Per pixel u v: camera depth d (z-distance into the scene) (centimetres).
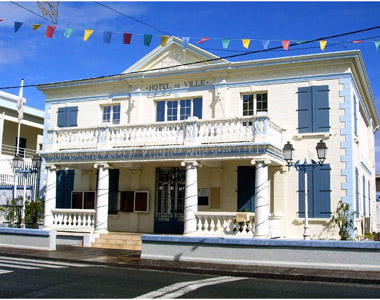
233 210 1909
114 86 2244
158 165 2083
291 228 1816
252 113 1967
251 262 1368
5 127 3231
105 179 1919
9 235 1808
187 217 1697
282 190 1845
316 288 1024
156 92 2142
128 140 1897
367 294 952
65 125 2330
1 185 2570
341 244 1275
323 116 1836
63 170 2308
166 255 1482
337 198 1775
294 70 1903
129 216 2111
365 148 2469
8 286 986
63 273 1191
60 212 1981
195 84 2075
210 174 1970
